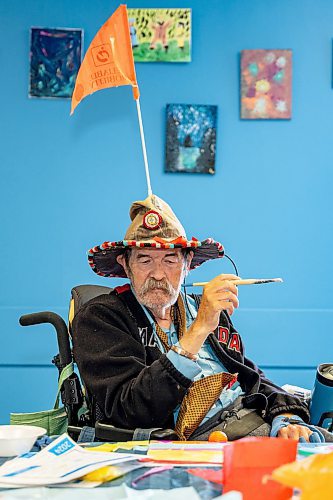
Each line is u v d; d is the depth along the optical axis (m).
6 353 3.29
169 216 2.09
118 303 2.01
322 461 0.96
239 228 3.35
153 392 1.79
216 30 3.37
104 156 3.36
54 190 3.36
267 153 3.36
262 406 2.07
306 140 3.37
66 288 3.34
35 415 1.92
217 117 3.35
